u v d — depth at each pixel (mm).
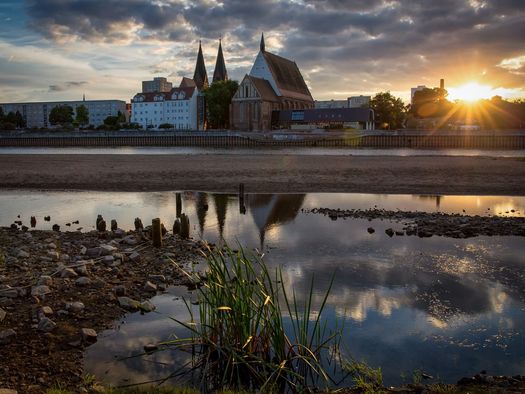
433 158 54250
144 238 16406
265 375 6777
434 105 152375
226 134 113188
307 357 6996
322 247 15680
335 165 45281
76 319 9125
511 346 8297
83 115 194375
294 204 25344
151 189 31312
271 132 112812
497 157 55812
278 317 7188
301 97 166625
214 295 7719
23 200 26859
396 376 7199
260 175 37719
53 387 6582
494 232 17828
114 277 11688
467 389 6168
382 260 14055
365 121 135125
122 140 120125
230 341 7387
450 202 25969
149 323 9117
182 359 7688
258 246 15875
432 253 14852
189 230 18688
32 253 13844
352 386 6723
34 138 122875
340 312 9883
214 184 33312
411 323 9289
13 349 7738
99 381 6980
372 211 22453
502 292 11219
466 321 9430
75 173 39344
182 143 116688
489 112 134500
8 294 9945
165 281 11711
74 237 16672
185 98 191750
